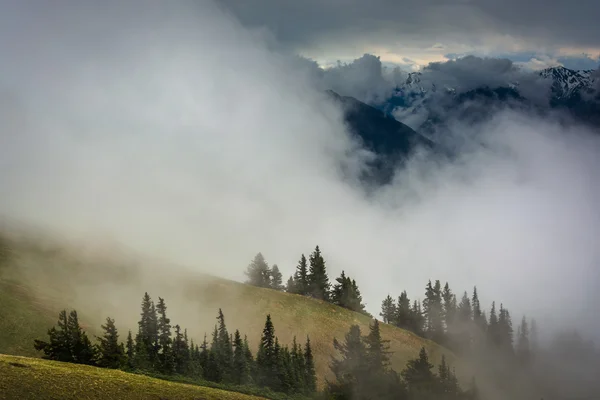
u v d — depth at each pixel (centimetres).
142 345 7500
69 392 5328
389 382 8244
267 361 8388
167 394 6006
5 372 5372
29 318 8188
